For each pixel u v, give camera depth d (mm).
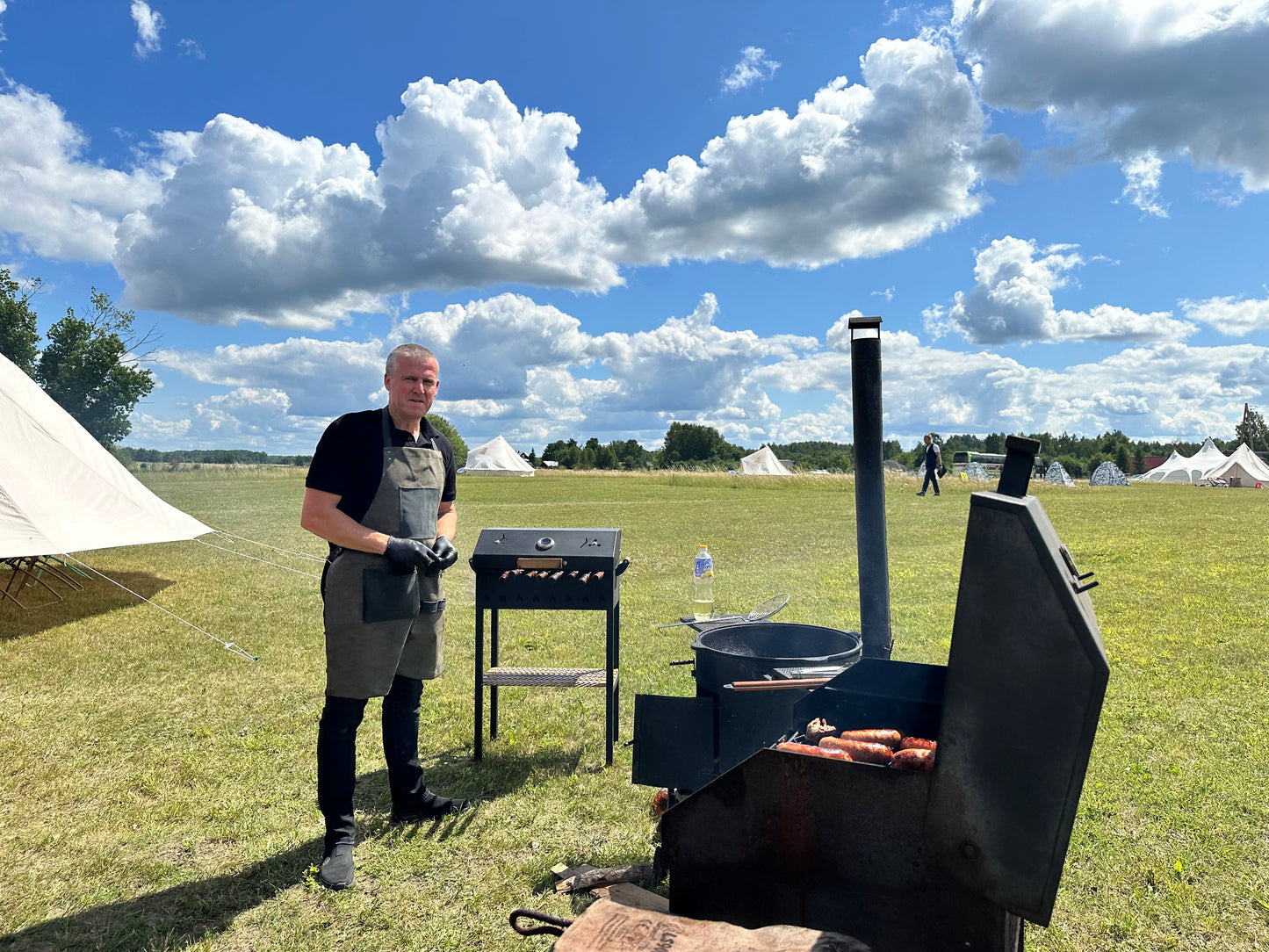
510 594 4004
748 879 2061
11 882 2902
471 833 3266
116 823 3369
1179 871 2852
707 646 3189
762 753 2008
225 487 32938
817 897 1977
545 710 4922
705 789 2096
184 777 3857
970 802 1768
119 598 8570
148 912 2711
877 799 1887
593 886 2791
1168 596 7898
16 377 8172
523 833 3264
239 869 3002
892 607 7762
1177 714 4492
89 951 2490
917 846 1854
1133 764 3795
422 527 3145
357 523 3008
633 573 10289
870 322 2996
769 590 8906
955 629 1749
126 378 40281
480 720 4082
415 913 2691
